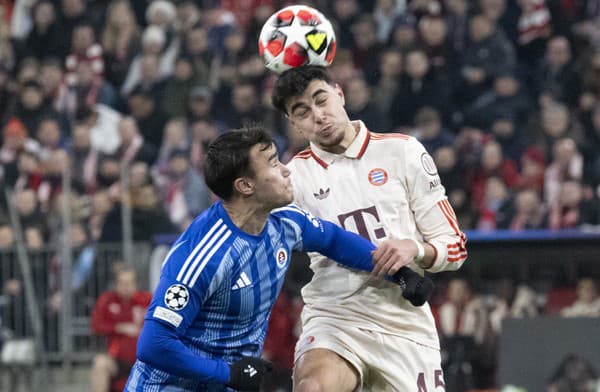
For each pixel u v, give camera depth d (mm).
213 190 16391
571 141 40781
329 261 18641
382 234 18234
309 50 18562
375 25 48344
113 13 52031
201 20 51594
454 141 42281
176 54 50812
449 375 31875
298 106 17984
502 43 46406
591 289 32375
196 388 16281
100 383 35812
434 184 18281
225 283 16031
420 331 18750
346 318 18516
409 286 17312
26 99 50000
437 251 17828
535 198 38844
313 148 18719
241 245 16156
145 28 52500
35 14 53594
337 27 48812
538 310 32562
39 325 39531
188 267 15711
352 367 18344
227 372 15805
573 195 38406
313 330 18625
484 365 32188
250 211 16328
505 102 44812
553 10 47250
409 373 18562
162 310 15570
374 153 18344
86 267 39688
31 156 45938
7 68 53000
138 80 51188
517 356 30609
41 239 41969
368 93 45125
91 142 46875
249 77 48062
